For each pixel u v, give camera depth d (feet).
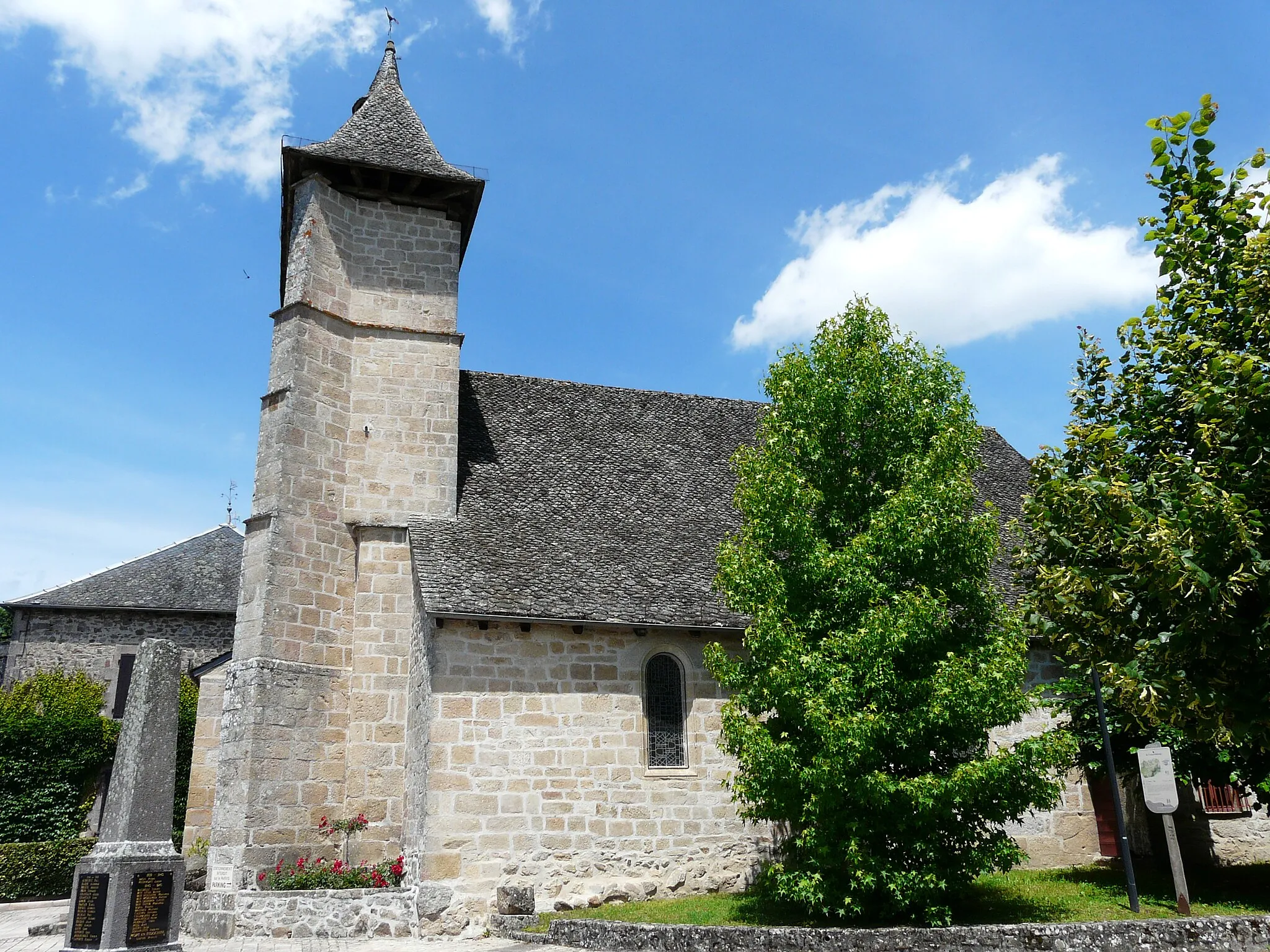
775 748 35.60
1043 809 36.24
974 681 34.55
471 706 45.55
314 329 54.54
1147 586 22.79
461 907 42.93
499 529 53.67
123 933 32.07
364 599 51.83
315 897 43.01
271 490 50.60
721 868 47.80
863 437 41.19
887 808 35.06
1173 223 24.77
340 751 49.34
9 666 81.10
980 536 37.88
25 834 70.69
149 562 90.48
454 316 59.67
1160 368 25.75
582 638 48.52
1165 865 51.29
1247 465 21.94
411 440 55.88
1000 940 32.27
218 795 46.32
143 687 35.24
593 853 45.75
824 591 38.34
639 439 67.51
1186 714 24.14
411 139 62.80
